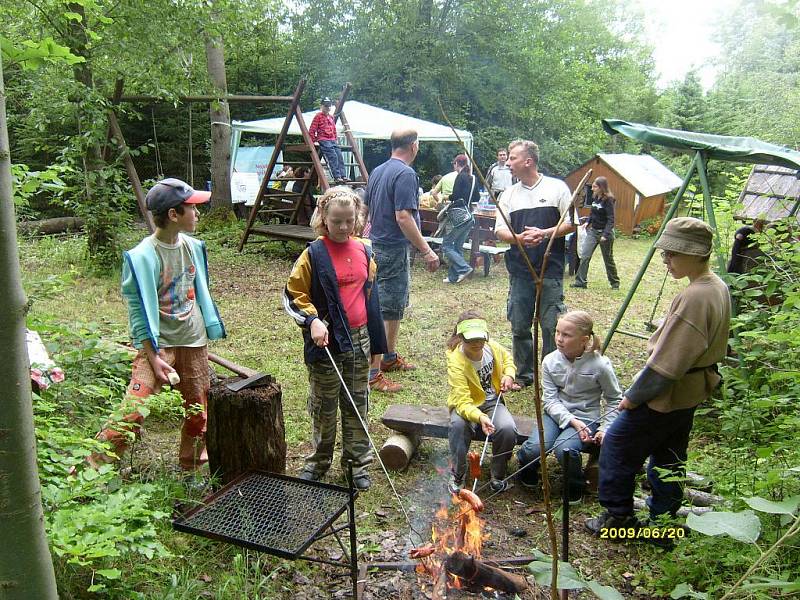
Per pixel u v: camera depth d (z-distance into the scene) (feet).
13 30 23.93
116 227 29.40
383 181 17.16
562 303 16.83
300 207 37.32
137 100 32.27
